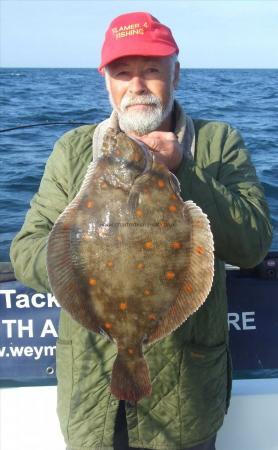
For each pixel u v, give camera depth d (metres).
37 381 2.26
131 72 1.37
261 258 1.34
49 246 1.15
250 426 1.75
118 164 1.18
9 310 1.78
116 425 1.41
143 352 1.28
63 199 1.44
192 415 1.39
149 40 1.34
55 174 1.46
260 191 1.40
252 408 1.75
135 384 1.18
